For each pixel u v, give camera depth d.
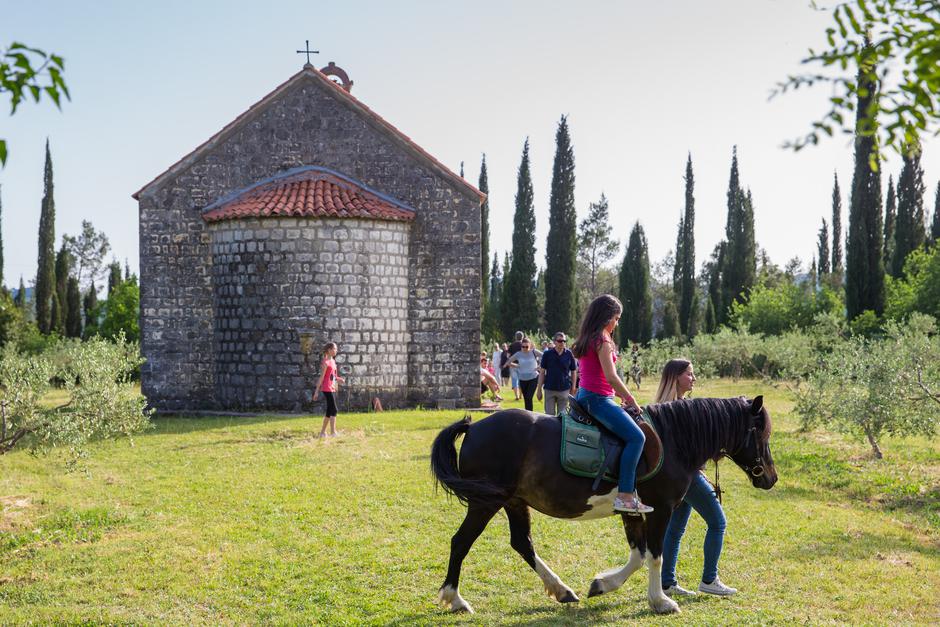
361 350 22.38
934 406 13.63
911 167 47.81
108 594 6.91
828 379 15.61
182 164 23.38
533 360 19.52
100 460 14.05
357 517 9.80
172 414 22.41
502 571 7.71
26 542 8.54
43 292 59.94
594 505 6.53
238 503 10.48
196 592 6.97
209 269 23.53
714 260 78.06
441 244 23.62
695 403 6.91
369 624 6.28
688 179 63.69
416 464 13.46
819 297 47.59
